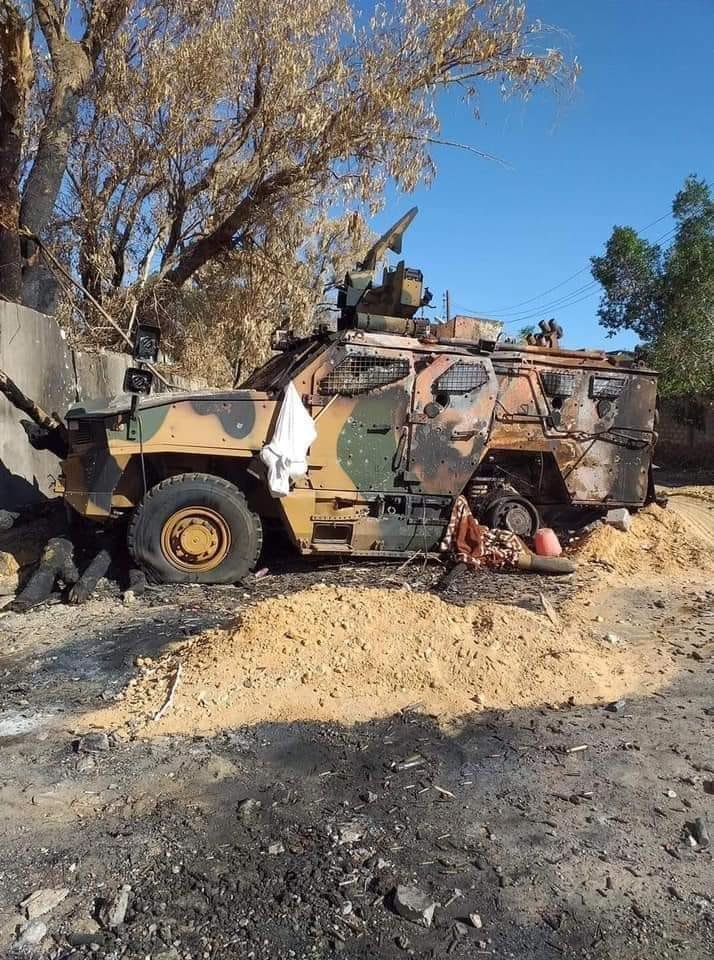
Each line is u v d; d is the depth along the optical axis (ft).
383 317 23.79
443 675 14.92
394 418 23.54
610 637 17.90
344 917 8.43
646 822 10.43
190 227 51.88
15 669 16.12
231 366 57.93
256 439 22.34
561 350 26.17
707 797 11.09
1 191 36.47
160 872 9.16
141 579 21.80
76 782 11.35
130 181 49.06
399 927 8.32
